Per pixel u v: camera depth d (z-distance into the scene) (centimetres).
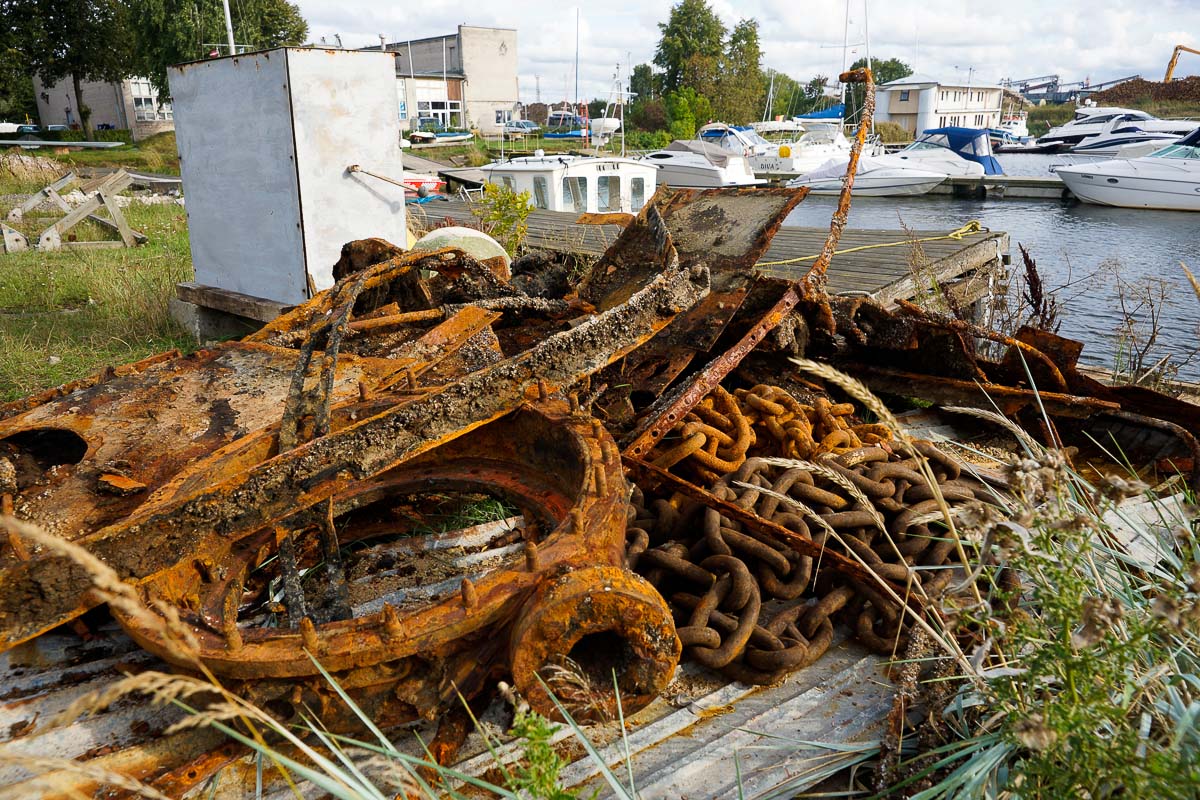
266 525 232
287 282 741
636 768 220
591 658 221
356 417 283
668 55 6650
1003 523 187
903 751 219
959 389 450
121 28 4694
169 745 212
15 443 325
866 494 313
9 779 204
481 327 396
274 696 205
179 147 818
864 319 468
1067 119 8900
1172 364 608
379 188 750
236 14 4156
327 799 206
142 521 213
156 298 864
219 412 321
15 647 257
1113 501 200
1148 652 200
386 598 286
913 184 2794
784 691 255
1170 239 1644
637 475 320
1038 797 178
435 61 7000
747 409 371
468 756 221
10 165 2497
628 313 296
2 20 4456
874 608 281
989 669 201
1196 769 158
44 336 779
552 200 1510
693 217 475
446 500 362
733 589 272
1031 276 651
